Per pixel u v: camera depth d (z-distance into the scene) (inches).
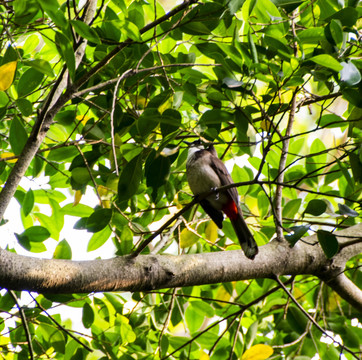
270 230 372.5
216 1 269.1
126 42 255.8
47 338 308.3
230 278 270.7
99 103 318.3
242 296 430.3
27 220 368.2
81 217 350.3
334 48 264.4
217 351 386.0
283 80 275.6
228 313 423.5
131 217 341.1
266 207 382.9
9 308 340.8
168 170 280.2
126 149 281.4
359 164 260.1
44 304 349.1
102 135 309.3
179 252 347.6
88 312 329.4
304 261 290.0
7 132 378.3
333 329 387.9
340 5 293.9
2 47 284.7
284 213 360.2
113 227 343.0
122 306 354.9
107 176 345.7
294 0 281.9
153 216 379.9
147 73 316.8
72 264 235.0
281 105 296.4
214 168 366.0
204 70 399.9
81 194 331.6
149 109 254.4
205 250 413.1
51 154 335.6
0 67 232.2
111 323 366.6
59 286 229.5
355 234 307.3
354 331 394.3
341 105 600.1
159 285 251.3
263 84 398.6
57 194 365.7
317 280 430.3
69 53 220.5
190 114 373.1
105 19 303.0
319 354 388.8
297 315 382.0
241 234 350.0
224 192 353.1
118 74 311.6
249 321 418.3
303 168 410.0
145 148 278.5
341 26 255.9
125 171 259.3
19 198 365.4
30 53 386.6
